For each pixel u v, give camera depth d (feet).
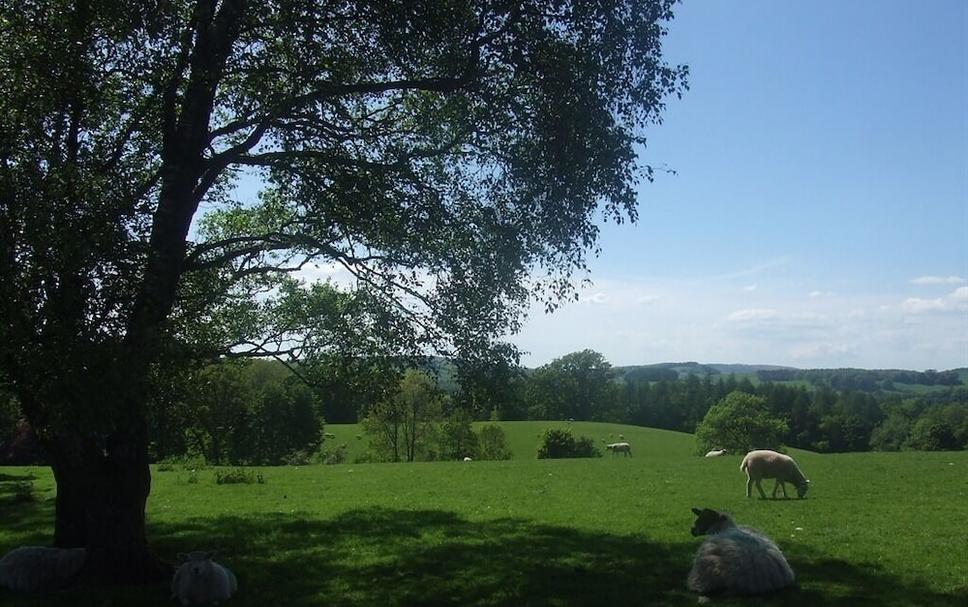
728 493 77.15
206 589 34.76
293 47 39.40
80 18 33.47
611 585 37.83
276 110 37.63
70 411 28.27
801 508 64.44
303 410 222.69
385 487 87.81
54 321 28.40
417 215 42.93
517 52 38.58
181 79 38.52
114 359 28.09
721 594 35.06
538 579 39.40
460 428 236.43
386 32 38.83
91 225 29.99
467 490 83.71
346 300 47.98
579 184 39.52
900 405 402.31
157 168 44.32
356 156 42.88
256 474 102.83
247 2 36.45
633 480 91.97
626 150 38.81
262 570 42.73
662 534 53.31
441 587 38.14
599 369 329.31
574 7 37.86
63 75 33.83
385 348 46.09
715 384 421.59
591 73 38.14
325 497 78.59
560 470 107.04
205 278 47.60
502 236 43.11
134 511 38.14
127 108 40.04
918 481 82.43
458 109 43.32
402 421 224.74
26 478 99.86
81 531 42.19
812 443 363.15
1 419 40.40
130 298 30.96
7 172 28.86
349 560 45.39
